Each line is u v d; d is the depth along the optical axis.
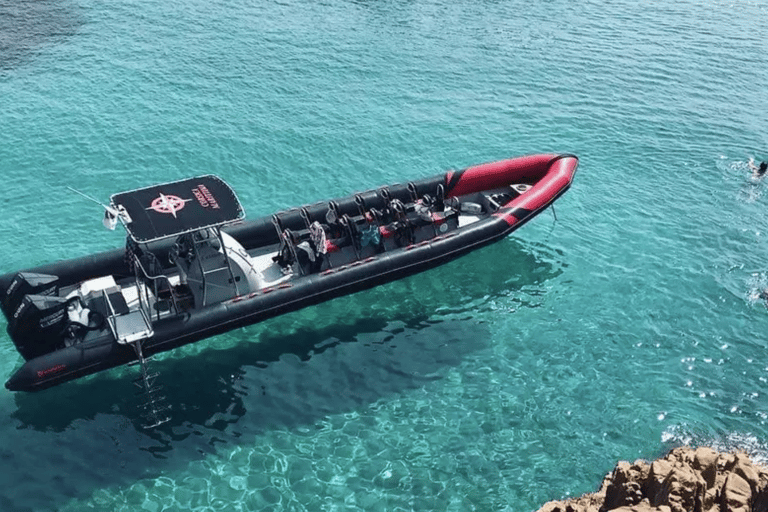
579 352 14.27
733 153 22.56
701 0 39.19
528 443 12.13
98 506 10.69
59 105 22.61
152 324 12.73
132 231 12.39
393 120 23.22
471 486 11.27
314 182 19.58
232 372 13.34
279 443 11.91
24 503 10.67
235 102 23.61
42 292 12.91
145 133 21.38
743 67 29.72
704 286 16.34
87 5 31.25
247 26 30.17
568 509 10.34
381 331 14.55
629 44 31.58
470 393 13.14
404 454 11.80
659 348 14.47
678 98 26.39
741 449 12.18
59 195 18.36
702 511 9.79
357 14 32.59
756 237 18.28
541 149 22.11
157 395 12.74
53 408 12.35
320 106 23.78
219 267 13.51
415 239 15.49
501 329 14.80
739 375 13.84
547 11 35.28
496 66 28.14
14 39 27.19
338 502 10.86
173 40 28.19
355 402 12.83
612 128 23.81
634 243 17.86
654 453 12.04
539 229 18.30
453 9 34.38
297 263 14.56
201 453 11.66
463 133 22.73
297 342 14.16
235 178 19.52
